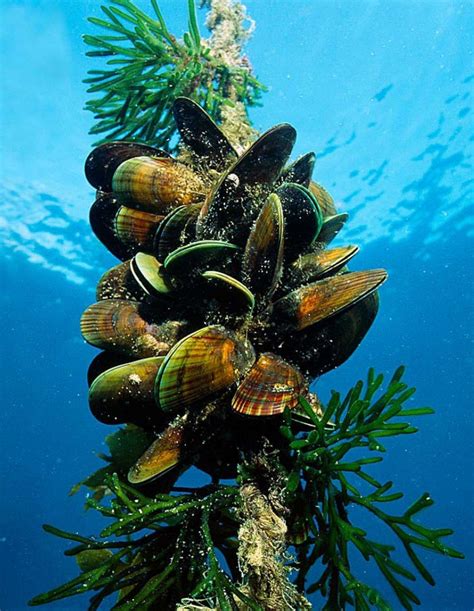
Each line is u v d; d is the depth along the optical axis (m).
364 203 3.13
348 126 2.55
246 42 0.61
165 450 0.33
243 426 0.34
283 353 0.37
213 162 0.41
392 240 3.52
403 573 0.29
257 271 0.33
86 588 0.31
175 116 0.40
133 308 0.39
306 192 0.33
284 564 0.31
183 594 0.33
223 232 0.36
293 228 0.35
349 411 0.30
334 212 0.45
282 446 0.34
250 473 0.32
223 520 0.36
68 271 3.89
